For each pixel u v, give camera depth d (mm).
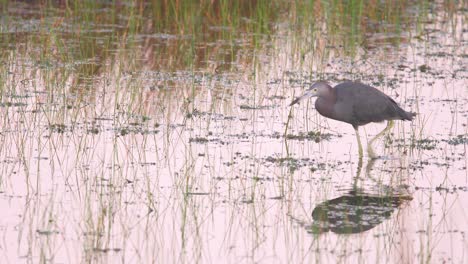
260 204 11641
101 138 14289
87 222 10633
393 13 24703
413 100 17062
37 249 9930
